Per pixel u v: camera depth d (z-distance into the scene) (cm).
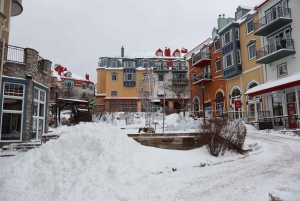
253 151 1105
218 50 3269
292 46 2048
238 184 627
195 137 1098
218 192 572
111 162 686
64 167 636
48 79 1798
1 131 1366
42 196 547
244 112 2616
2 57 1322
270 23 2122
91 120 2445
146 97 2045
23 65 1473
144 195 557
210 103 3450
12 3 1834
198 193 569
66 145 726
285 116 1895
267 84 2114
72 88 6506
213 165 842
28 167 636
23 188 565
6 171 641
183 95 3997
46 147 727
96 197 529
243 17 2845
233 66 2805
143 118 2748
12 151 1245
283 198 488
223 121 1062
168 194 564
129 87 4641
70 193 538
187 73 4688
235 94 2914
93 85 7150
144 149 886
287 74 2119
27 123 1455
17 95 1443
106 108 3022
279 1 2211
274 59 2223
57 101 2297
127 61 4719
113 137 808
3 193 545
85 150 714
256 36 2533
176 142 1080
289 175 691
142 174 673
